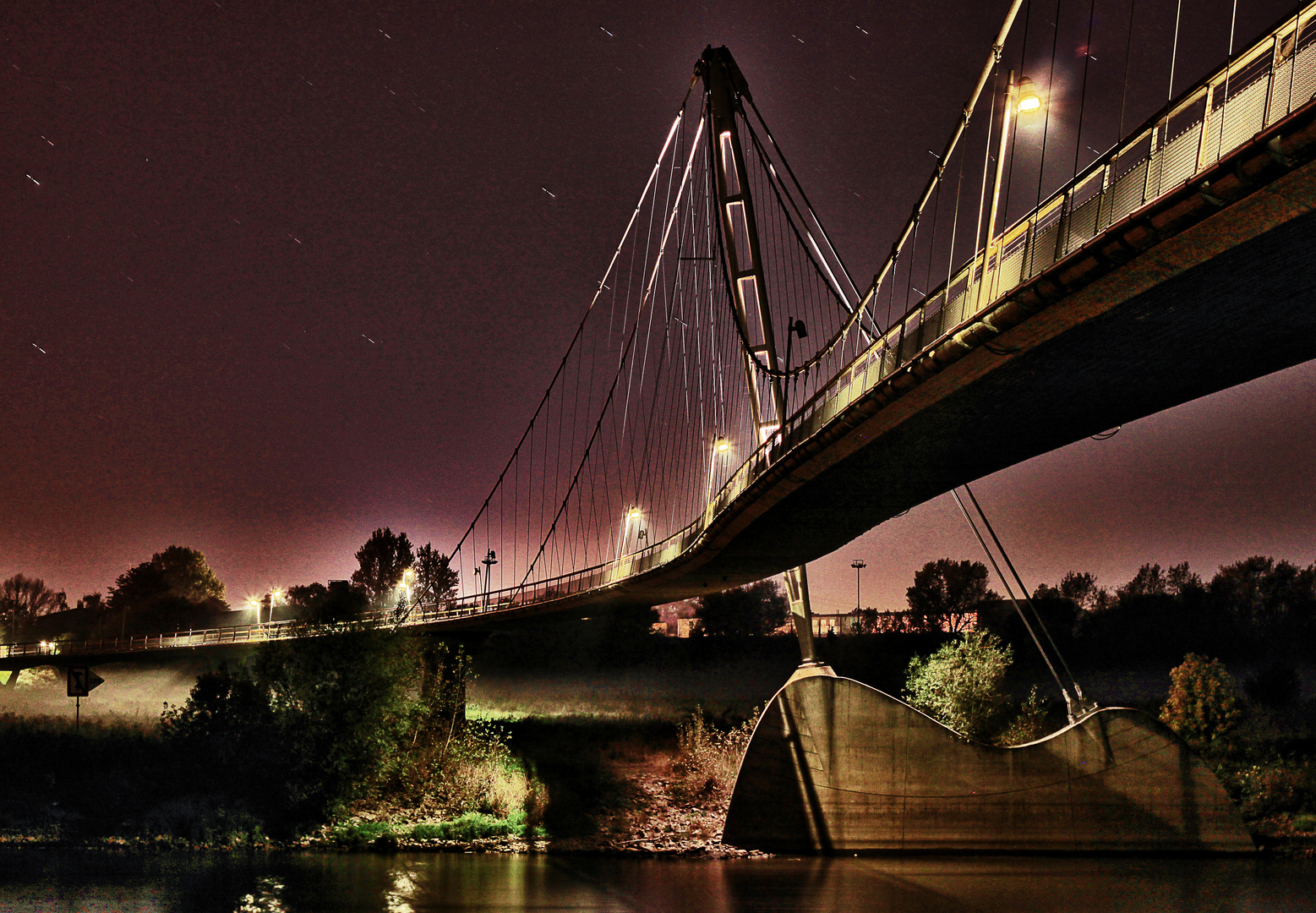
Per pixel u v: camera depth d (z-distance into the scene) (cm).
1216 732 4444
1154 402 2445
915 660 4641
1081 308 1830
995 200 2142
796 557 4088
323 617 4081
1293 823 3759
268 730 3681
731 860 3278
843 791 3506
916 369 2250
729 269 5097
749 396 4841
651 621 7444
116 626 12812
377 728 3859
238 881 2592
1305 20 1334
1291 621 8238
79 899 2286
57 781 3412
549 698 6569
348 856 3094
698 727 4909
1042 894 2802
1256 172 1368
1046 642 7700
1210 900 2734
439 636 6500
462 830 3475
